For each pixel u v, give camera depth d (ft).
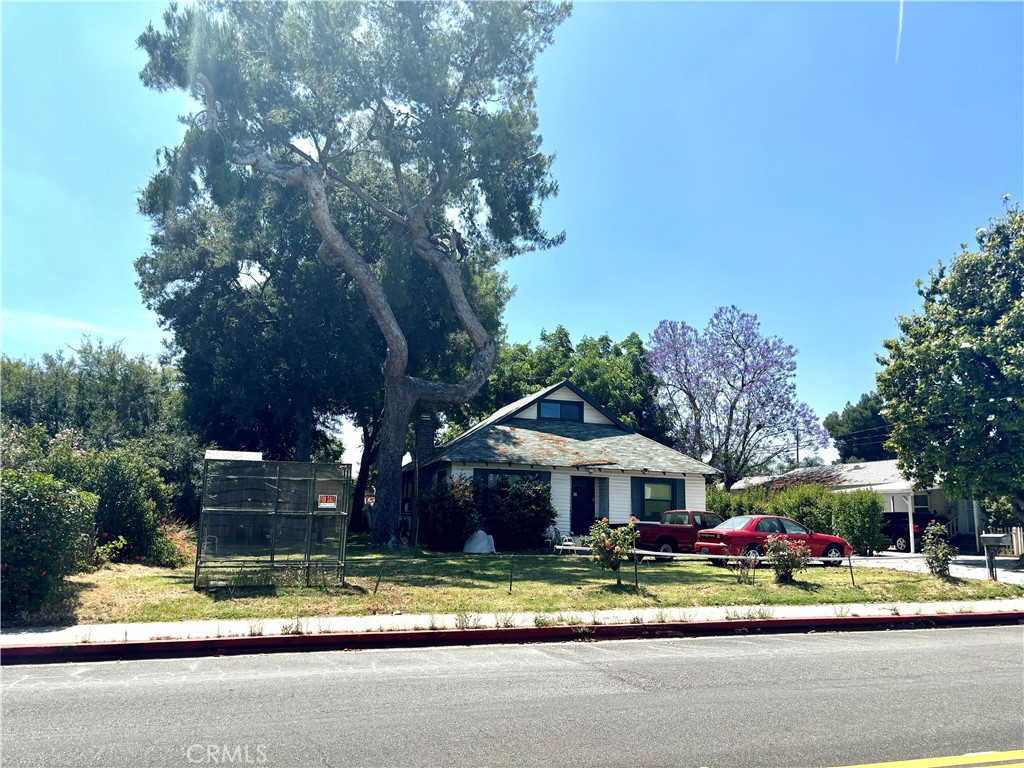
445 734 19.11
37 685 24.57
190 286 101.91
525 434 97.96
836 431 217.56
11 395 109.29
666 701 22.81
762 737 19.10
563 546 77.87
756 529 69.87
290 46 79.00
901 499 118.93
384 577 50.75
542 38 88.69
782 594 48.16
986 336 77.15
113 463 57.72
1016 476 76.59
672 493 96.63
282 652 31.27
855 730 19.80
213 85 77.61
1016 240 80.84
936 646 34.45
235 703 22.12
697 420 144.97
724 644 34.81
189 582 45.98
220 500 44.60
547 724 20.08
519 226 93.91
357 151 94.22
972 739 19.08
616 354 173.06
